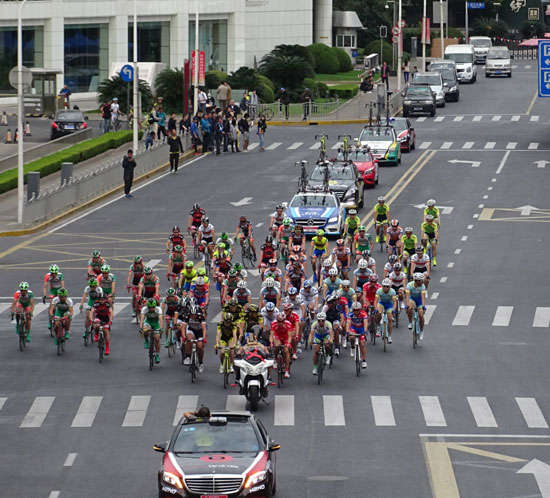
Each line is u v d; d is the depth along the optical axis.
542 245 113.12
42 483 54.06
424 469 55.59
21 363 77.19
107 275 83.06
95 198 140.38
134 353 79.94
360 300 79.88
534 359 77.38
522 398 68.69
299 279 87.38
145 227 125.31
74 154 162.25
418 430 62.34
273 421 64.06
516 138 183.50
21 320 80.62
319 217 119.44
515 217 126.75
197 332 73.06
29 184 130.50
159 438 61.38
